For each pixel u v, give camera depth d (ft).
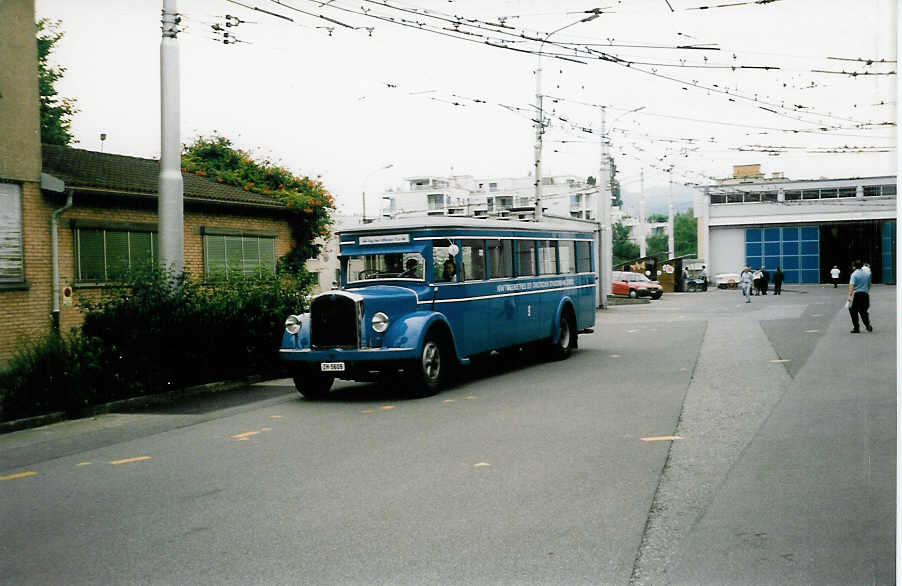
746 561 15.55
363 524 18.57
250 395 41.86
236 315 46.42
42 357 35.99
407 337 37.99
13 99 53.11
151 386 40.81
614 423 30.27
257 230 76.54
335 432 30.45
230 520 19.27
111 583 15.43
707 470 22.81
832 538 16.65
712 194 218.38
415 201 377.71
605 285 116.37
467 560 16.02
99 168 65.87
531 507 19.54
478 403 36.22
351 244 43.39
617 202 290.35
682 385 39.83
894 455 23.80
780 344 58.18
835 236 202.28
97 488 23.00
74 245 57.57
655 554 16.11
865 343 56.29
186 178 75.97
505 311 46.88
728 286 200.64
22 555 17.22
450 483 22.04
